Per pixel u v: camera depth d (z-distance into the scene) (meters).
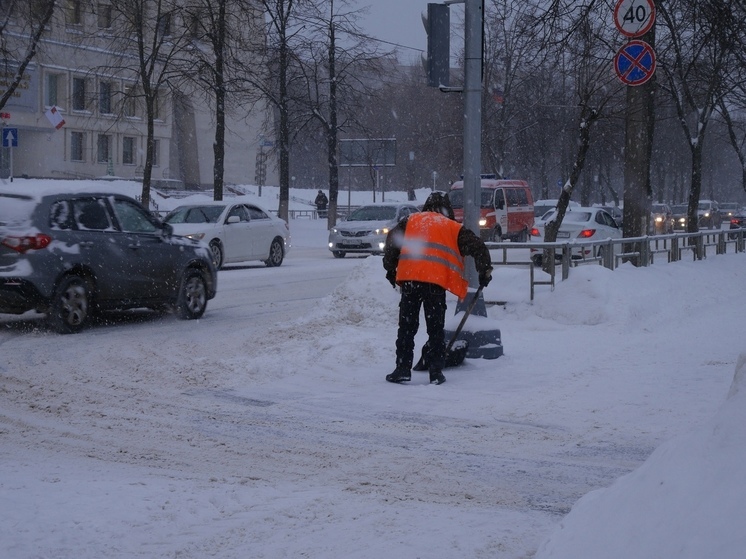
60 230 11.89
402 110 81.06
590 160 53.62
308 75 42.25
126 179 58.97
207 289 14.34
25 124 54.25
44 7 29.34
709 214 58.12
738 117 45.28
